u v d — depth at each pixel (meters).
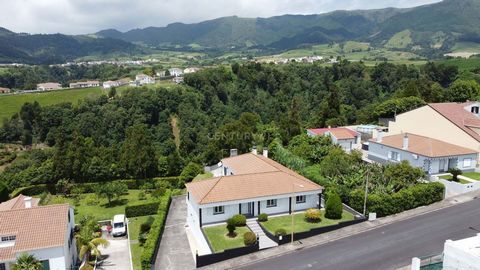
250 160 52.50
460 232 35.16
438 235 34.91
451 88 95.38
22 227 35.66
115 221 49.59
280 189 41.81
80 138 75.81
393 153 57.28
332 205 40.22
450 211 40.03
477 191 45.34
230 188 41.19
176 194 55.78
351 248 33.81
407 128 65.88
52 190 72.56
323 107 98.75
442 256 28.86
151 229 40.19
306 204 43.16
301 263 31.91
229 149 76.12
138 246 43.28
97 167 72.81
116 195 63.72
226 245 35.47
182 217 46.69
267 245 35.41
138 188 74.25
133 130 78.31
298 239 36.31
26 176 72.12
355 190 42.56
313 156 59.84
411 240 34.38
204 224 39.59
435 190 42.44
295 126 79.88
